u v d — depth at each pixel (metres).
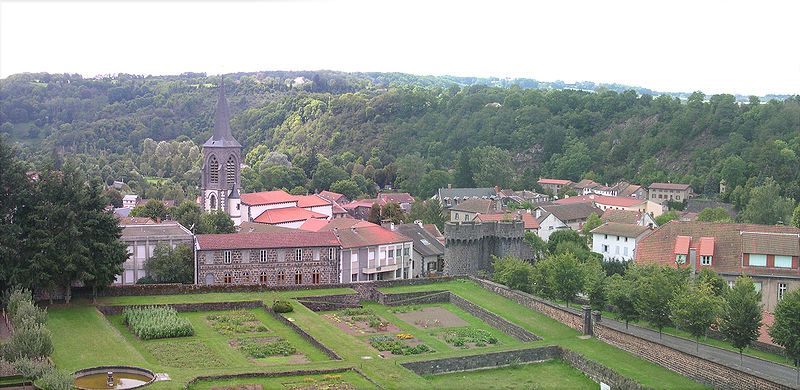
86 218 116.44
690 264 130.25
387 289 135.38
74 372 84.00
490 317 118.19
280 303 116.38
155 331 103.06
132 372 86.62
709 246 130.12
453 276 143.88
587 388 90.19
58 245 113.88
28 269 110.62
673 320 100.25
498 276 139.50
